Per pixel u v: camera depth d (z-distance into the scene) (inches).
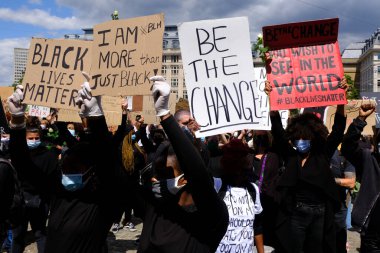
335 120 188.2
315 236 178.2
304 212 178.2
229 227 143.4
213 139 224.1
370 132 314.7
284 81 191.0
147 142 271.7
